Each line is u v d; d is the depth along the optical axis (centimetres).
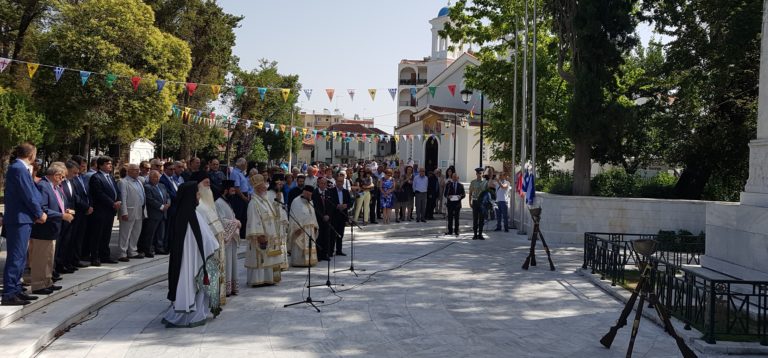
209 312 800
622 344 716
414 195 2212
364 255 1448
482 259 1407
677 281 810
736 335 709
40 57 2481
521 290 1040
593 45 1750
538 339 734
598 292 1027
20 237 769
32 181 780
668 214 1678
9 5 2720
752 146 1049
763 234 952
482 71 2694
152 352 657
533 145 1939
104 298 871
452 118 4706
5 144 2186
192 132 3997
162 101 2675
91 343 687
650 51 2586
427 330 769
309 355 657
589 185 1842
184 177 1388
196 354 653
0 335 670
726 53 1744
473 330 772
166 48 2739
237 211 1458
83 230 1039
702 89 1894
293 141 6662
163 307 866
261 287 1032
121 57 2616
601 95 1750
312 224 1252
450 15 2656
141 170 1291
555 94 2569
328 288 1028
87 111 2544
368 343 707
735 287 962
